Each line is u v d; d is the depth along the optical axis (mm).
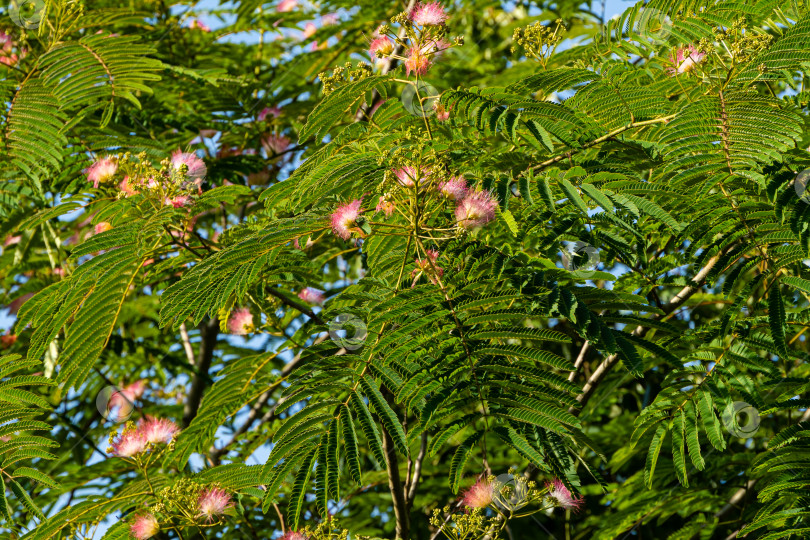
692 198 2791
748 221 2842
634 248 3428
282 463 2609
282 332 3941
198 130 5223
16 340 5551
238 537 4766
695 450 3023
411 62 3109
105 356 5527
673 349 3602
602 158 3105
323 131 3102
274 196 3168
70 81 3734
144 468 3629
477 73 5551
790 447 3137
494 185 2736
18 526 4090
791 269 3016
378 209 2822
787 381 3201
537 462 2557
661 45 3498
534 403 2605
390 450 3592
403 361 2736
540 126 2867
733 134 2650
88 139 4266
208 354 5918
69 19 4559
